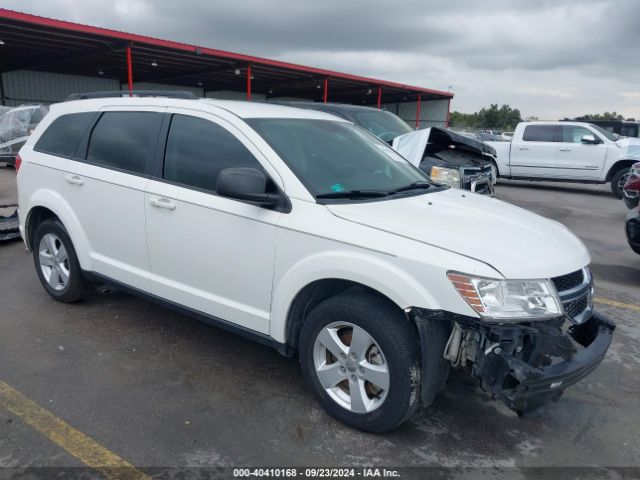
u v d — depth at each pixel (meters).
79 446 2.95
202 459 2.87
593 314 3.28
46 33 18.83
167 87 35.69
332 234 3.03
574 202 12.94
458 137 7.90
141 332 4.43
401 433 3.16
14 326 4.47
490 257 2.76
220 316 3.65
